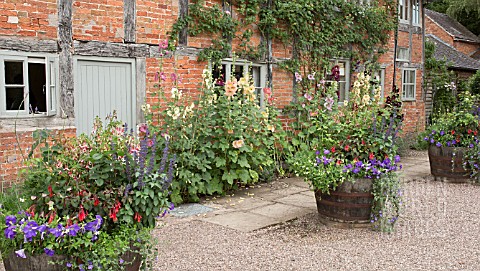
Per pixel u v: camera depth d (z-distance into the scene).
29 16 6.03
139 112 7.26
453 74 16.86
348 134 5.52
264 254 4.56
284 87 9.58
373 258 4.46
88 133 6.75
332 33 10.23
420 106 14.18
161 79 7.14
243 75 8.08
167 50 7.52
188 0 7.80
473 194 7.42
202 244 4.85
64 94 6.45
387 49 12.24
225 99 7.26
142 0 7.20
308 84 9.77
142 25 7.22
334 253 4.60
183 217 5.95
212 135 7.05
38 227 2.92
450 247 4.81
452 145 8.30
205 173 6.91
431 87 15.70
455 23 27.34
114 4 6.88
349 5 10.63
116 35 6.94
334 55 10.44
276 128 8.49
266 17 8.91
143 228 3.33
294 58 9.69
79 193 3.17
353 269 4.18
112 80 6.98
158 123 7.17
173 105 6.77
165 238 5.05
